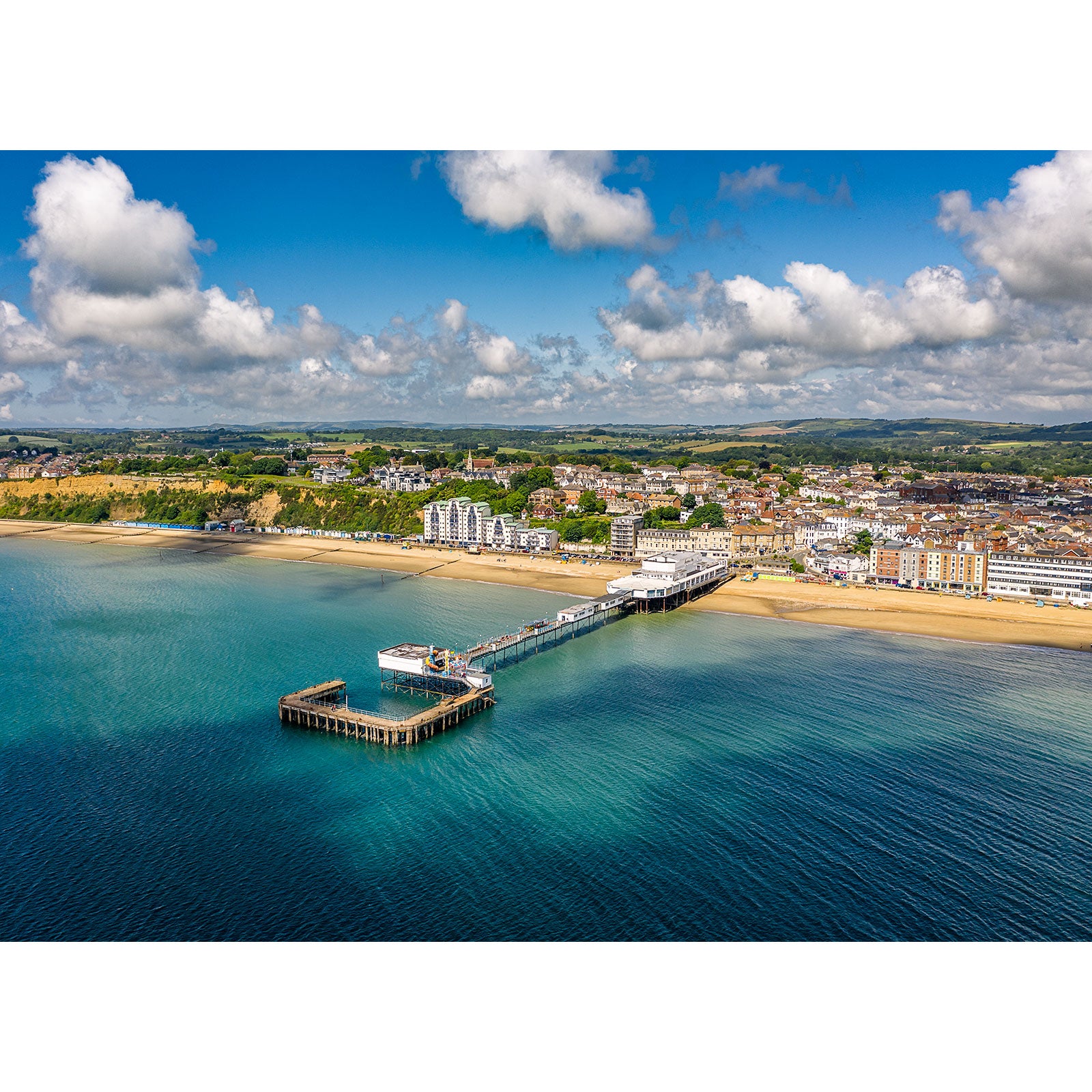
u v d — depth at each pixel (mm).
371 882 81688
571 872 83812
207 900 78750
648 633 190375
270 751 116688
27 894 79688
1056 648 178375
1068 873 84938
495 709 135750
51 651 167500
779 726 127250
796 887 81562
